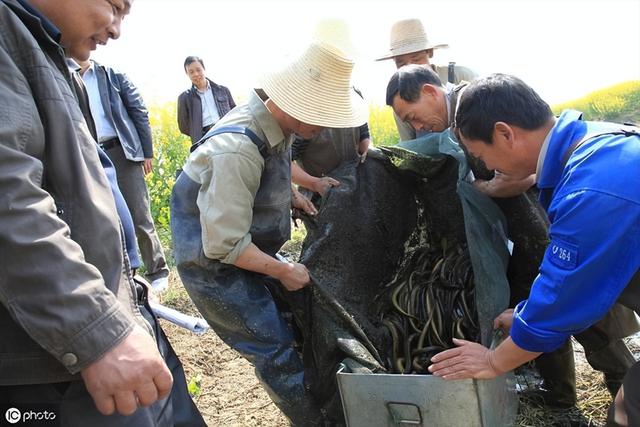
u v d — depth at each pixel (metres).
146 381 1.38
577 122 1.86
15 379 1.50
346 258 2.90
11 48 1.47
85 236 1.54
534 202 2.71
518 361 1.95
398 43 4.05
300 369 2.49
